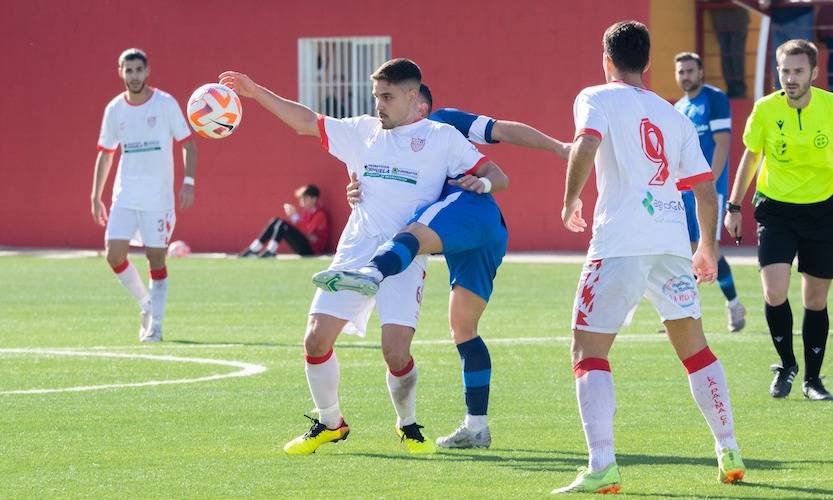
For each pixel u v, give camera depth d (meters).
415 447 22.02
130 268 38.28
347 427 22.22
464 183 21.27
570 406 26.70
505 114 72.69
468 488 19.08
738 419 25.16
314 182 75.94
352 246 21.83
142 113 38.88
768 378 30.56
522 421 25.02
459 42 73.25
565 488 18.66
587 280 18.77
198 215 78.12
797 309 44.12
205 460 21.30
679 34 70.19
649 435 23.53
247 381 30.00
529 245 72.81
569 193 18.58
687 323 19.30
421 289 22.00
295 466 20.80
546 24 71.75
